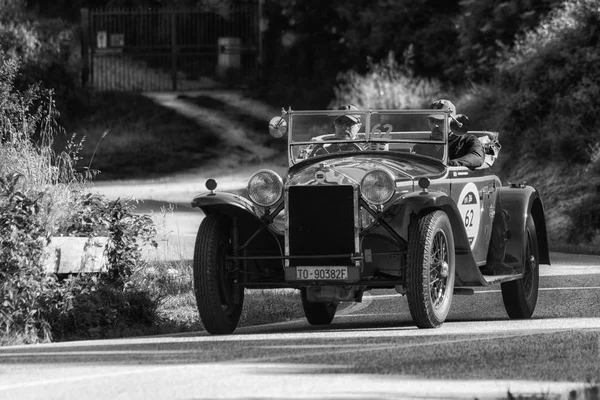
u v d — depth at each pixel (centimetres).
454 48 9875
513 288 2911
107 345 2273
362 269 2498
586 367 1839
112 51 12369
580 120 6975
